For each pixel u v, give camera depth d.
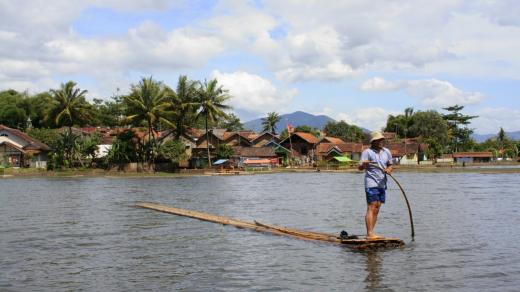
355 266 8.49
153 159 68.50
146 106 66.75
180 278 7.88
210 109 71.75
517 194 24.88
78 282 7.75
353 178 50.91
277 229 12.52
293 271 8.23
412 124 116.75
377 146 10.84
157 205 19.92
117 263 9.08
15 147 73.38
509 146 137.62
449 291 6.95
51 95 69.94
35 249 10.60
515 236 11.42
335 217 15.73
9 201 24.00
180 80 72.81
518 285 7.21
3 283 7.75
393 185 34.72
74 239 11.89
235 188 34.16
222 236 11.96
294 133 95.12
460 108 132.00
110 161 67.94
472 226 13.11
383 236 11.55
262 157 83.62
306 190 30.97
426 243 10.59
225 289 7.20
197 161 76.88
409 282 7.42
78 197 26.52
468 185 33.88
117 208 19.70
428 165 89.94
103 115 102.38
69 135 69.00
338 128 120.31
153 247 10.66
